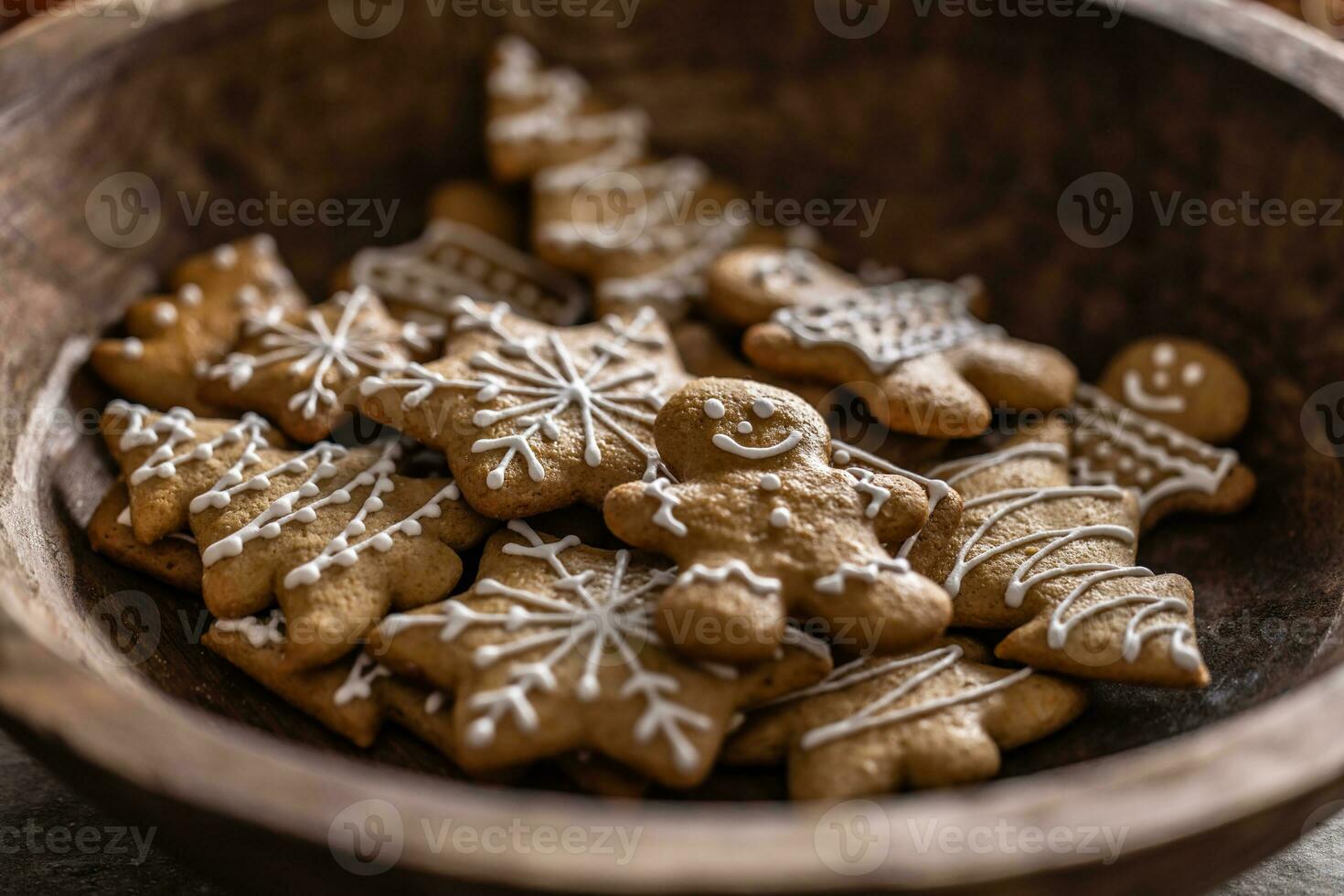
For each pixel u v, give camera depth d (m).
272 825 0.38
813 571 0.44
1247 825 0.39
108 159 0.55
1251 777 0.39
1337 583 0.48
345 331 0.53
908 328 0.53
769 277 0.55
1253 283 0.54
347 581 0.46
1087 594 0.47
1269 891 0.48
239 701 0.47
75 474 0.51
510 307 0.58
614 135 0.61
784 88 0.61
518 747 0.43
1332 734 0.40
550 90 0.61
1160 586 0.47
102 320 0.55
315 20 0.58
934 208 0.60
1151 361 0.55
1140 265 0.57
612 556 0.47
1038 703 0.46
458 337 0.51
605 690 0.44
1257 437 0.54
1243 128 0.54
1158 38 0.55
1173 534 0.52
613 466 0.48
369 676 0.46
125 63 0.55
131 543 0.49
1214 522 0.52
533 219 0.60
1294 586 0.49
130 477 0.49
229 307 0.55
